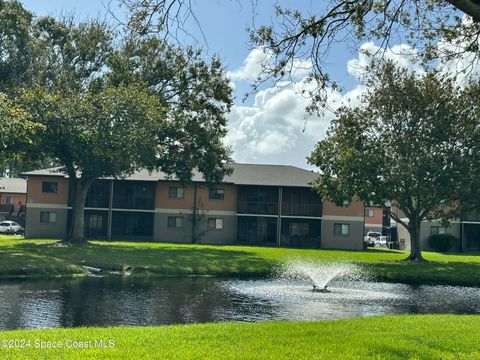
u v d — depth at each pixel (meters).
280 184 57.84
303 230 59.41
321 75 12.36
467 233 60.84
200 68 43.09
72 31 45.62
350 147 38.72
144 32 10.87
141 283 26.80
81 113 38.38
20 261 29.47
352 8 11.46
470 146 37.97
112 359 8.73
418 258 39.94
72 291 23.25
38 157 42.03
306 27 11.98
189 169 46.50
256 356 9.09
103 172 42.47
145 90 40.72
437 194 38.59
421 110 37.97
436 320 14.30
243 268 32.44
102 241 51.94
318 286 27.20
